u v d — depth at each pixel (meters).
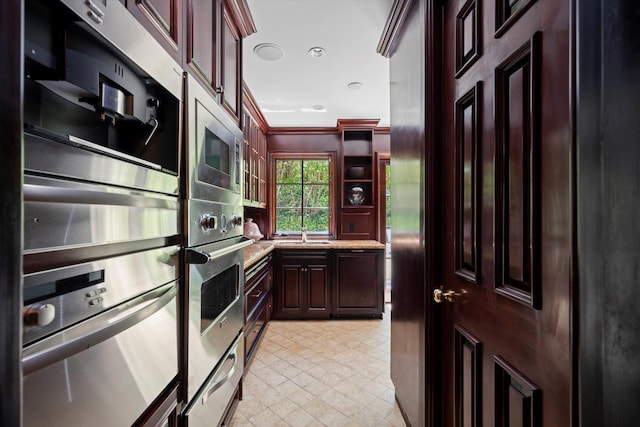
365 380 2.26
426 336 1.40
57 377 0.58
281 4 1.83
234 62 1.79
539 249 0.74
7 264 0.48
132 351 0.81
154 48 0.91
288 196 4.42
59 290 0.60
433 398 1.38
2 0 0.48
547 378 0.72
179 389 1.08
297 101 3.36
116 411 0.75
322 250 3.63
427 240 1.40
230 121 1.62
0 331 0.47
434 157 1.38
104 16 0.70
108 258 0.73
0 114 0.48
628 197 0.51
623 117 0.52
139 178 0.84
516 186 0.84
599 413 0.55
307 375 2.32
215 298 1.41
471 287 1.11
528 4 0.78
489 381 0.98
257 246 3.46
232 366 1.58
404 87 1.79
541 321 0.74
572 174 0.59
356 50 2.33
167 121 1.04
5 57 0.48
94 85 0.71
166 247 1.00
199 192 1.20
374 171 4.27
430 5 1.38
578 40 0.57
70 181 0.62
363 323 3.49
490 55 0.97
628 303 0.51
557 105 0.69
